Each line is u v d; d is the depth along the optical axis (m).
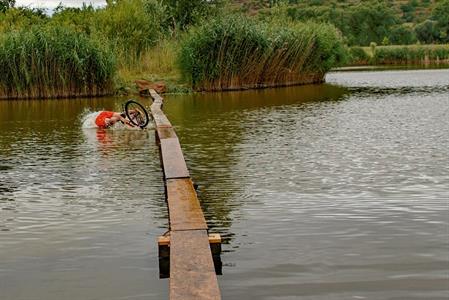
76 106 22.91
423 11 100.81
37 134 15.41
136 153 12.23
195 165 10.75
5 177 10.12
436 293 5.18
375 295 5.16
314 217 7.39
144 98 26.22
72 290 5.41
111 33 32.78
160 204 8.18
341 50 37.06
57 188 9.25
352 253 6.14
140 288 5.41
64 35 26.89
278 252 6.20
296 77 33.88
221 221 7.31
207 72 29.55
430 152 11.57
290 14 64.88
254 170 10.21
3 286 5.54
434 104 21.17
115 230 7.08
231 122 17.09
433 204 7.86
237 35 29.50
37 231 7.11
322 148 12.29
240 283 5.45
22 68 25.92
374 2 88.94
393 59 61.53
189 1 40.03
